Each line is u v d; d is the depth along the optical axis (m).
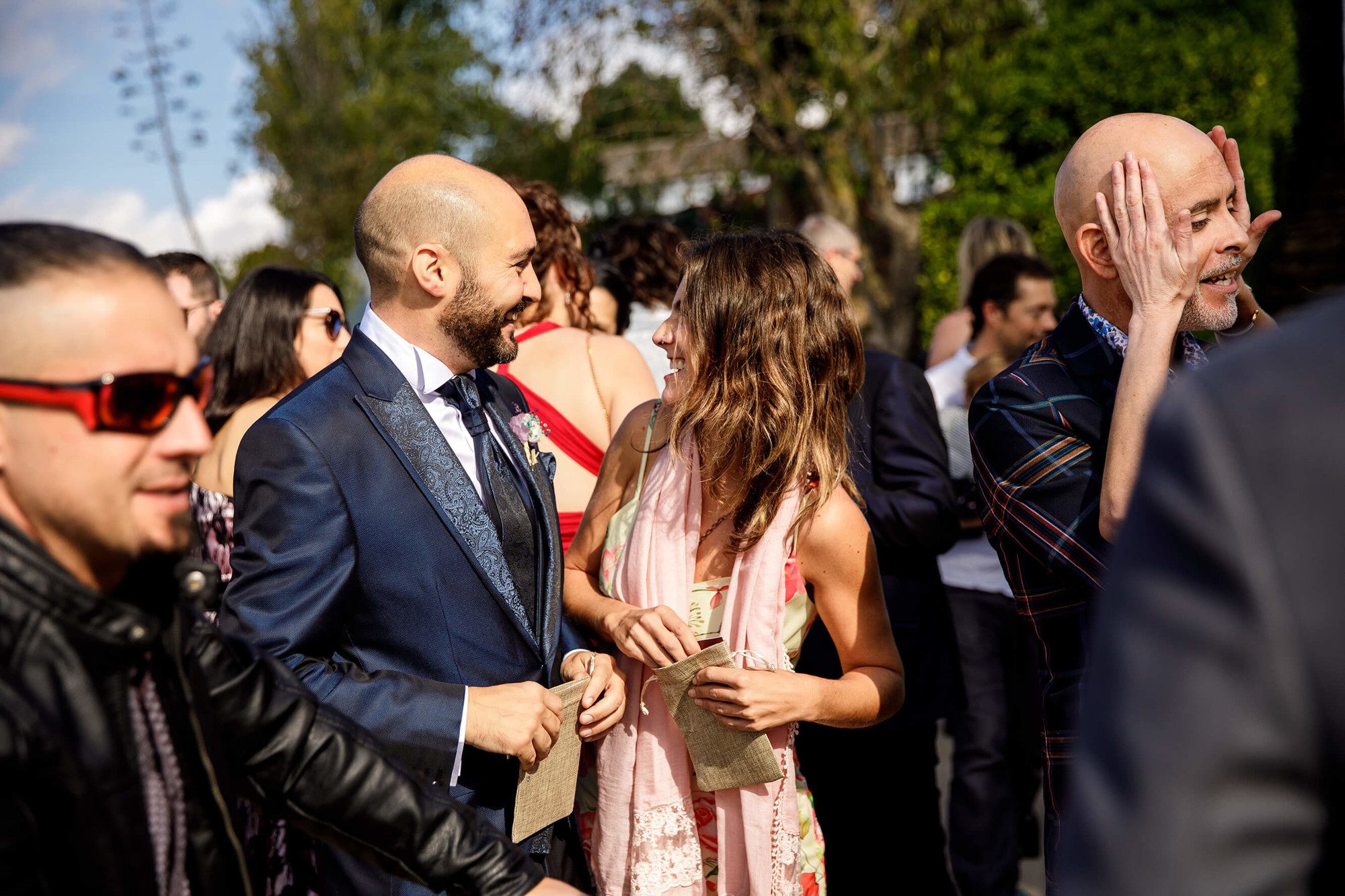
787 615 1.96
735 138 11.52
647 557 1.98
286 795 1.30
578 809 2.15
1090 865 0.65
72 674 1.01
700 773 1.86
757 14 10.95
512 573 2.01
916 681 2.80
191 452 1.09
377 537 1.79
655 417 2.13
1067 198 1.90
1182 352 1.93
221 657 1.27
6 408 1.01
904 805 2.84
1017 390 1.90
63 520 1.04
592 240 3.77
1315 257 4.70
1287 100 7.48
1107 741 0.66
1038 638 1.90
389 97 20.48
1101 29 8.86
